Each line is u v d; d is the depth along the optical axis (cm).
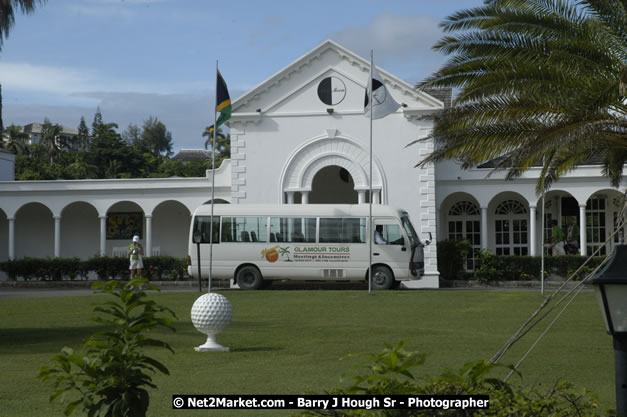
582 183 3269
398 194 3216
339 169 3697
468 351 1241
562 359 1155
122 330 535
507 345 769
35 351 1295
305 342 1371
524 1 1448
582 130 1310
